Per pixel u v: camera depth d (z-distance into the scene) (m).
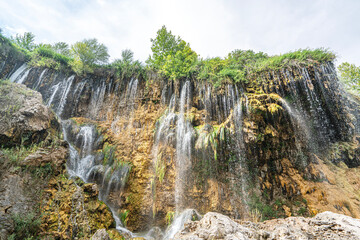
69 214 5.35
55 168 6.30
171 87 11.98
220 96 11.19
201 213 8.17
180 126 9.93
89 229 5.34
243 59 12.70
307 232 3.32
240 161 9.24
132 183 8.61
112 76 12.91
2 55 10.91
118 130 10.53
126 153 9.50
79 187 6.23
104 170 8.74
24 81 11.20
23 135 6.41
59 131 8.52
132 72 12.51
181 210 8.10
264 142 9.52
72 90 12.16
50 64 11.96
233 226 3.34
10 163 5.34
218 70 12.38
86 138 9.66
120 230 6.45
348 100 13.02
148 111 11.13
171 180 8.61
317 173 9.64
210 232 3.11
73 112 11.69
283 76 10.95
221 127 9.46
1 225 4.12
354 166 10.67
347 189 9.20
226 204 8.39
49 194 5.55
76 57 12.38
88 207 5.87
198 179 8.88
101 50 13.27
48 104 11.08
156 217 7.91
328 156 10.75
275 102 9.95
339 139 11.38
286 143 9.88
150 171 8.97
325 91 10.73
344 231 3.18
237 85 11.02
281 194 8.76
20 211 4.66
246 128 9.41
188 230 3.64
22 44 13.92
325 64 10.99
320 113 10.97
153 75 12.38
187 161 9.13
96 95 12.43
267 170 9.25
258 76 11.20
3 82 7.80
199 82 11.88
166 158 9.00
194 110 10.94
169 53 12.41
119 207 8.07
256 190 8.79
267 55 13.02
